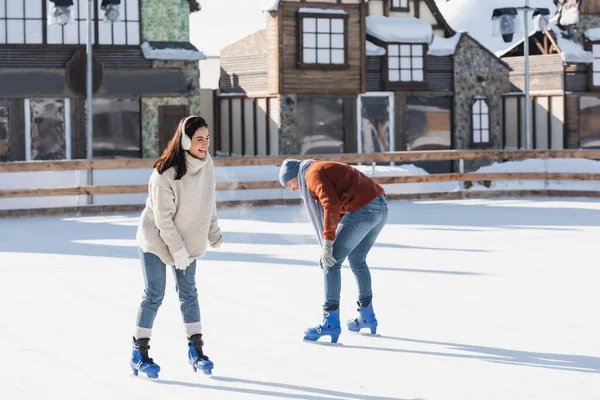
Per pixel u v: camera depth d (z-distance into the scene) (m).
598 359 6.55
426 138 32.59
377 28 31.41
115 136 27.56
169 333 7.51
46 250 13.02
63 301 8.98
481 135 33.44
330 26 30.17
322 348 6.99
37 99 26.80
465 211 18.45
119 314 8.33
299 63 29.73
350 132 30.88
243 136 32.16
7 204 19.05
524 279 10.08
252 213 18.66
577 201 20.56
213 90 33.88
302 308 8.53
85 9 27.05
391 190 22.84
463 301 8.80
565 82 35.81
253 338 7.32
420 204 20.23
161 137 27.98
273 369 6.36
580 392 5.71
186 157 5.97
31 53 26.59
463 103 33.03
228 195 20.86
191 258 6.16
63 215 18.56
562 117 35.84
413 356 6.70
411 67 31.92
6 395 5.77
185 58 27.75
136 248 13.17
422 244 13.23
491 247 12.84
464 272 10.59
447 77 32.81
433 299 8.91
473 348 6.92
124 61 27.47
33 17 26.59
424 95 32.38
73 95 27.03
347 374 6.20
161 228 5.96
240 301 8.90
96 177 20.47
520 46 37.78
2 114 26.45
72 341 7.27
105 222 17.28
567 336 7.29
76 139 27.16
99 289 9.67
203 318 8.10
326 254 6.95
